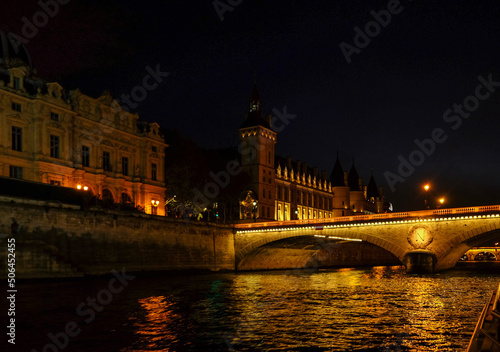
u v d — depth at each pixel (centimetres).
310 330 2273
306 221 7362
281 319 2583
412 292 4006
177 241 6650
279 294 3853
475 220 6125
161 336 2142
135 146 7556
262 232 7725
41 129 5919
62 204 5022
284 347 1942
